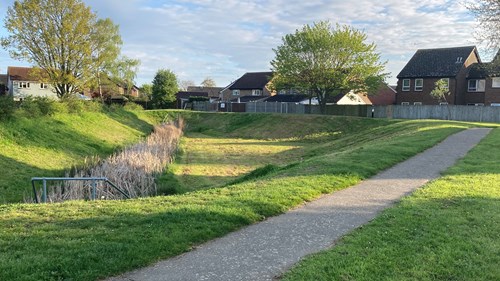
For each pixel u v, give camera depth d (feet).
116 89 221.46
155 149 69.21
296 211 25.39
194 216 22.50
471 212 24.26
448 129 78.64
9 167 52.26
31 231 19.53
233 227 21.67
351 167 39.55
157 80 246.47
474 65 174.50
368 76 168.25
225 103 224.12
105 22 147.43
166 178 53.52
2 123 63.41
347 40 165.78
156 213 22.93
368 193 30.50
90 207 24.54
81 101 106.83
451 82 168.66
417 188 31.99
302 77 173.78
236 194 28.60
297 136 136.46
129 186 44.16
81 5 130.21
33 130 68.85
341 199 28.53
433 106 152.76
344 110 172.76
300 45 170.60
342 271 15.84
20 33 126.52
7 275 14.66
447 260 17.07
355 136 104.63
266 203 25.91
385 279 15.25
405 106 159.43
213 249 18.61
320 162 43.55
